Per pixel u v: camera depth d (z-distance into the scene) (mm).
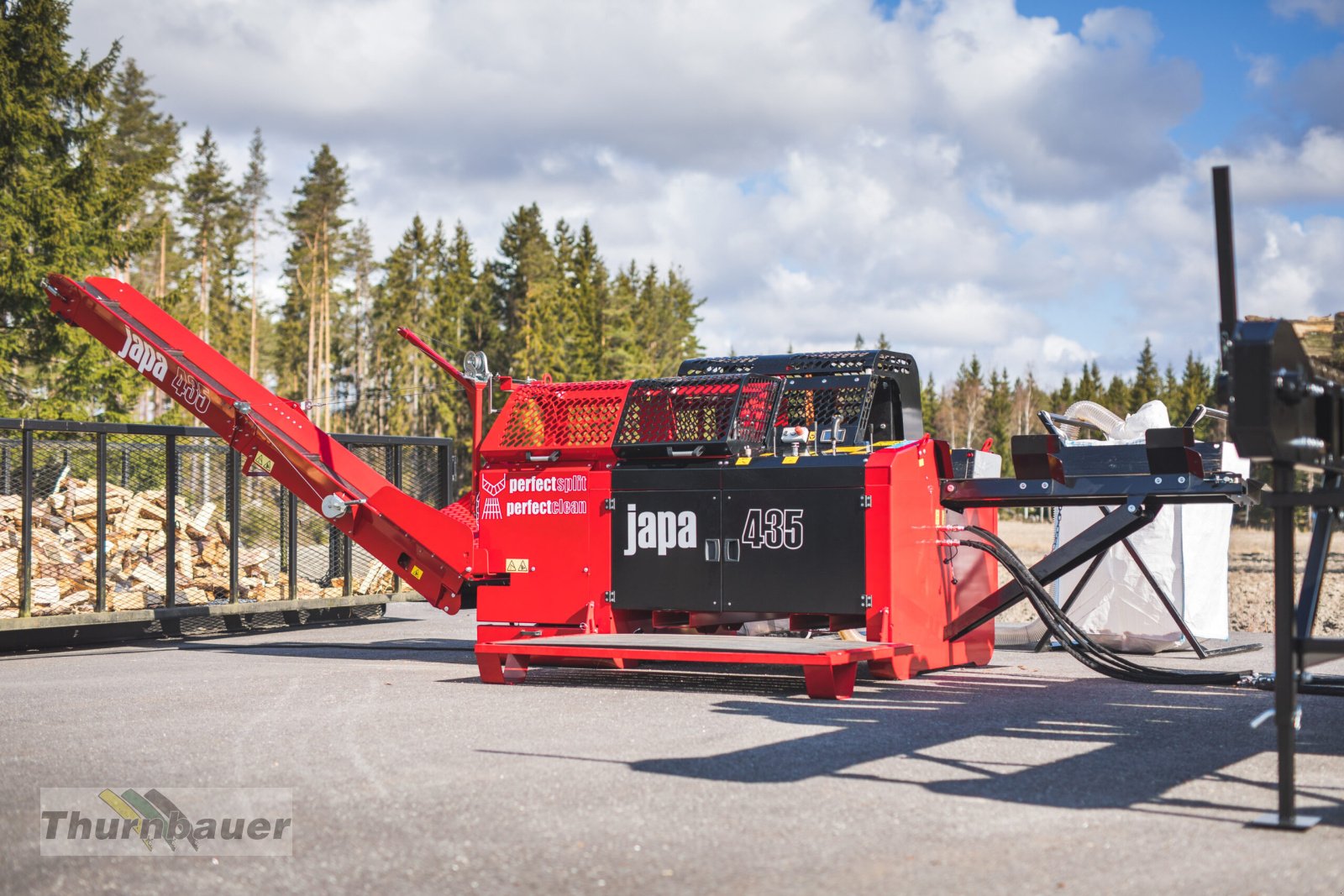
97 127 31016
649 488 8516
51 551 10938
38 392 30312
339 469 9742
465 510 9617
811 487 8047
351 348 90250
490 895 3299
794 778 4785
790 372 9266
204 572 12164
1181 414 90312
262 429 9898
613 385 8773
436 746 5539
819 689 7285
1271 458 3977
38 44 29375
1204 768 5000
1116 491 8008
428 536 9219
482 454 9055
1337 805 4332
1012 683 8125
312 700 7184
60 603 10711
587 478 8727
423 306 85812
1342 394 4609
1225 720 6391
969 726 6141
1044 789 4598
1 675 8602
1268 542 32281
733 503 8258
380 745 5562
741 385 8375
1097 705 6953
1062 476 8180
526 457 8938
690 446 8352
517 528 8953
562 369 75562
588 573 8688
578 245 83312
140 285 69938
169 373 10281
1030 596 8148
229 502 12102
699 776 4832
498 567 8984
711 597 8281
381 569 13719
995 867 3531
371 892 3342
